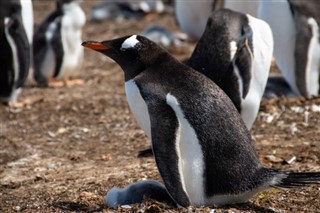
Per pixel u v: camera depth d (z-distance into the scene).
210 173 16.62
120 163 23.77
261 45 22.55
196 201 16.89
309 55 28.72
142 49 17.77
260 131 25.94
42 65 38.38
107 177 21.92
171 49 44.22
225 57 21.91
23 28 33.47
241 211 16.86
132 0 67.81
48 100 34.50
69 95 35.59
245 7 31.14
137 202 17.80
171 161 16.34
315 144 23.72
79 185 21.41
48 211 18.70
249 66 22.06
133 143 26.48
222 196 16.78
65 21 38.31
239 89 21.94
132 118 30.27
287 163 21.97
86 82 38.97
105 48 18.41
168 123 16.53
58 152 26.20
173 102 16.69
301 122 26.39
